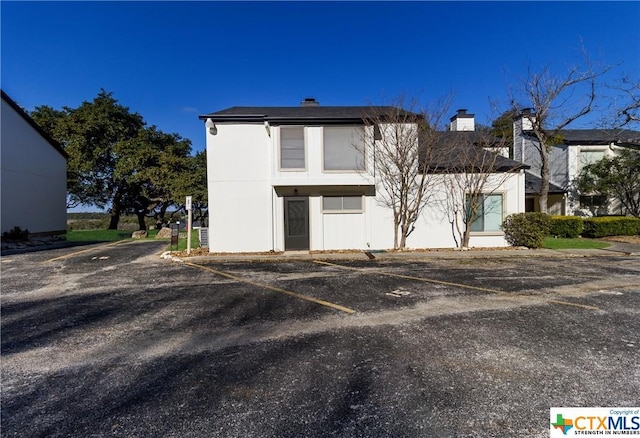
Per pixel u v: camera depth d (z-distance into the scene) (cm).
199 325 485
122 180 2719
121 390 311
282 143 1212
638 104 1477
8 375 342
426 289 679
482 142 1312
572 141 1847
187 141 3103
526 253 1130
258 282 767
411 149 1226
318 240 1259
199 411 276
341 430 250
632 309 538
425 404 281
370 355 376
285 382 320
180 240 1759
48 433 252
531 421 259
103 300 627
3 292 692
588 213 1855
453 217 1282
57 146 1967
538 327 459
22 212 1686
